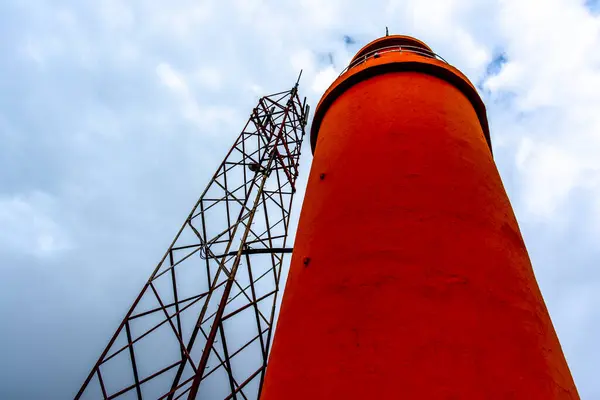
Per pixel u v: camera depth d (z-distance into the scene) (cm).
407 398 391
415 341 428
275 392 471
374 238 542
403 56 938
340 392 420
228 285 945
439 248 513
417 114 739
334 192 663
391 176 617
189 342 992
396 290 475
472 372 406
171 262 1188
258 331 1031
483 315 454
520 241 619
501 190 693
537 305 520
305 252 623
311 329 498
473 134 769
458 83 921
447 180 607
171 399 912
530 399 404
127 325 1014
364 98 839
